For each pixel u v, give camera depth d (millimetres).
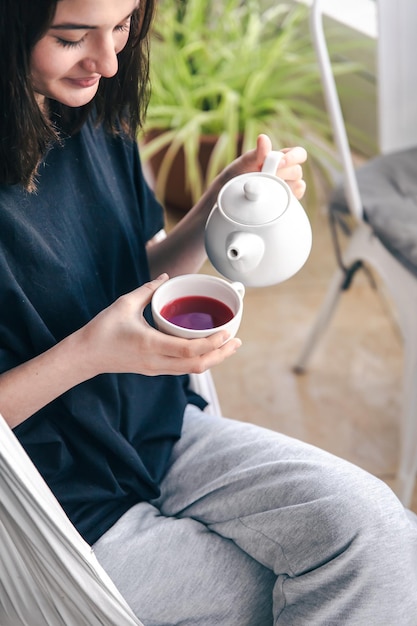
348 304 2262
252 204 914
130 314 869
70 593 864
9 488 777
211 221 938
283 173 1016
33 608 921
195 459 1068
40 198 944
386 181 1656
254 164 1043
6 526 835
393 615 933
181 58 2412
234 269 925
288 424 1908
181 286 910
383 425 1897
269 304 2273
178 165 2387
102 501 1017
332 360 2086
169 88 2422
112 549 972
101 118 1005
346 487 962
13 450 769
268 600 1013
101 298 1037
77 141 984
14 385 869
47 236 945
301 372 2047
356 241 1698
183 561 980
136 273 1076
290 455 1033
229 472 1030
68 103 868
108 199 1020
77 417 982
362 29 2346
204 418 1127
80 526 986
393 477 1766
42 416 982
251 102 2404
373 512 939
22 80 810
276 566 983
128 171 1075
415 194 1606
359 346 2127
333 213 1728
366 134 2512
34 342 941
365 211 1601
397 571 924
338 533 930
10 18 771
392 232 1529
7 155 855
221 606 982
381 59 1683
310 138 2510
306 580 950
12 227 904
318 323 1947
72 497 993
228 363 2082
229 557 1000
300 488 973
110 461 1032
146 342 849
